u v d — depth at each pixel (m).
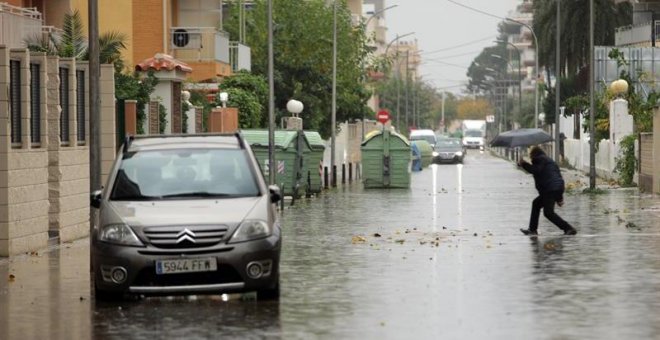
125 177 24.55
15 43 43.41
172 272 22.50
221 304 23.12
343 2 104.75
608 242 36.00
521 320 20.81
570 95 133.12
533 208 39.34
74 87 38.34
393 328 20.09
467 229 41.66
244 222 22.83
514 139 43.00
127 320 21.30
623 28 122.88
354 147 122.69
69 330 20.36
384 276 27.47
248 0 113.94
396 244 35.81
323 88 102.81
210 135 26.19
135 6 73.56
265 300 23.58
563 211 50.94
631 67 104.94
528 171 39.25
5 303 23.61
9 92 32.84
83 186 39.41
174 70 56.97
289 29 101.69
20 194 33.50
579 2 127.88
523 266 29.39
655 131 63.12
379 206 56.53
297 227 43.19
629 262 30.19
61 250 34.69
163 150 25.30
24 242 33.78
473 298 23.64
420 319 21.03
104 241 22.84
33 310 22.64
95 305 23.20
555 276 27.23
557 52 97.56
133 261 22.53
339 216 49.38
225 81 81.06
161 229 22.64
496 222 45.00
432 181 86.69
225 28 103.25
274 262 23.02
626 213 49.16
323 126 105.81
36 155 34.66
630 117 80.38
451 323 20.56
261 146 61.72
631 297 23.61
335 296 24.08
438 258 31.50
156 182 24.41
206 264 22.52
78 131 39.38
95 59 28.92
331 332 19.73
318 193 69.50
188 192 24.20
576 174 96.31
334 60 88.44
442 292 24.58
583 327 20.00
